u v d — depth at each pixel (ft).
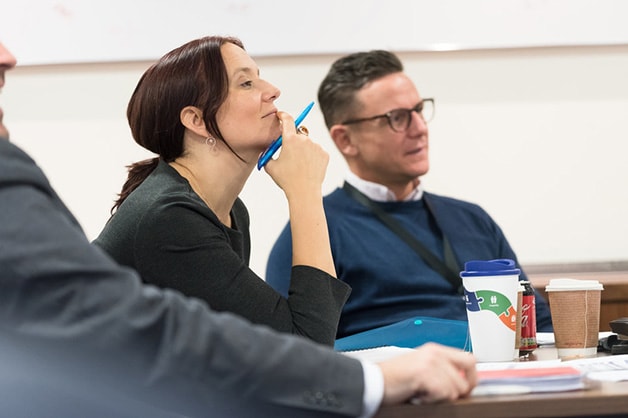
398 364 4.06
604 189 12.66
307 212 6.56
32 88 12.28
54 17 12.11
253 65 6.84
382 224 10.19
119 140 12.41
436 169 12.59
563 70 12.57
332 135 10.84
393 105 10.42
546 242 12.64
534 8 12.39
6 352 3.83
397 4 12.34
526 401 4.06
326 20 12.28
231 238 6.71
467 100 12.57
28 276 3.67
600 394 4.12
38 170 3.96
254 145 6.75
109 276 3.79
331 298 6.28
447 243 10.10
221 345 3.82
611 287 10.43
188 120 6.64
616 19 12.43
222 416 3.89
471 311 5.91
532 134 12.60
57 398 4.07
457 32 12.39
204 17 12.18
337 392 3.90
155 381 3.76
